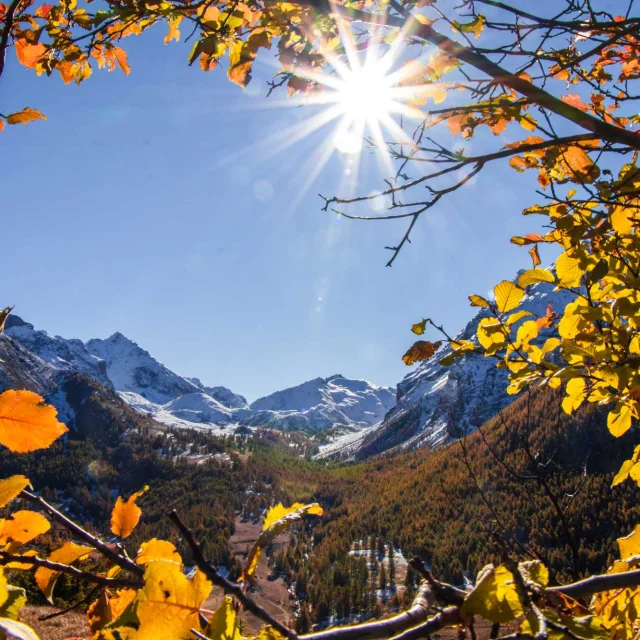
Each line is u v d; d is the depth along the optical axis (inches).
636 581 52.5
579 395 119.3
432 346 121.1
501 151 103.3
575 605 61.3
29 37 116.3
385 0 97.7
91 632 57.0
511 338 120.3
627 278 112.7
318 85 105.8
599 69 137.8
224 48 109.0
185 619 38.4
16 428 42.8
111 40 118.1
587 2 106.9
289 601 3944.4
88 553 60.1
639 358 101.8
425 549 4249.5
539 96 97.4
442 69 107.4
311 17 102.0
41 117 106.6
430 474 7249.0
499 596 39.2
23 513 58.4
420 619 40.1
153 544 62.6
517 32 111.7
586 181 114.6
